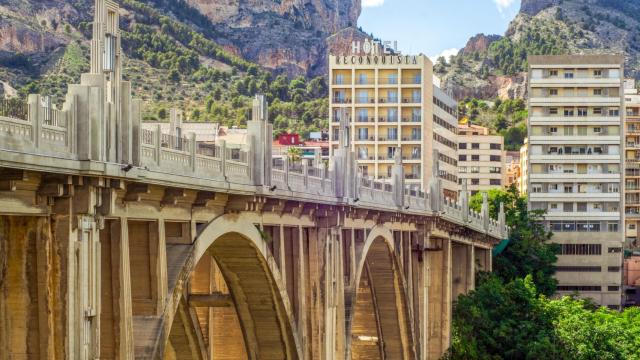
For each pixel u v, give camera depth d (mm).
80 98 28188
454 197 187250
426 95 160750
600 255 165250
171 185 33562
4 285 28312
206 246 38906
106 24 29531
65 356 28391
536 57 169000
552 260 147625
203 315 47031
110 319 32062
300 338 51281
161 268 35094
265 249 45875
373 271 77188
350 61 160375
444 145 179500
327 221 56406
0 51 142875
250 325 49438
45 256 28250
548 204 167750
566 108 168500
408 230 80062
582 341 91500
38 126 26219
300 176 50125
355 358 79750
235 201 41375
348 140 59625
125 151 30250
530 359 89438
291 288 51938
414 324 83188
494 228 129625
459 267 114688
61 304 28406
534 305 98188
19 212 27000
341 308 58875
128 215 32344
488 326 95188
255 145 43000
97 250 29672
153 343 34312
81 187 28609
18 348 28328
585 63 168000
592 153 167375
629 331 94000
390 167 158750
